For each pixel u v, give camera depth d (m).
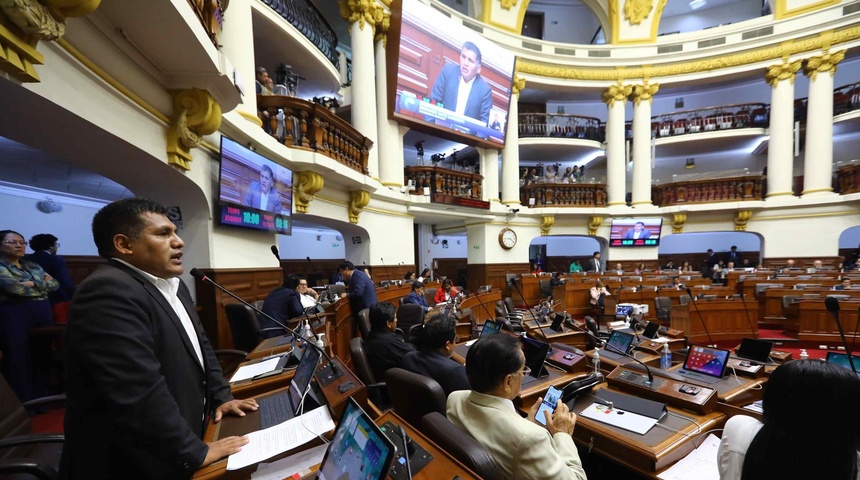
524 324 3.93
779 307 5.75
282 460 1.01
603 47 10.33
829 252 8.98
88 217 5.43
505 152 9.77
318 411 1.24
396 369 1.53
